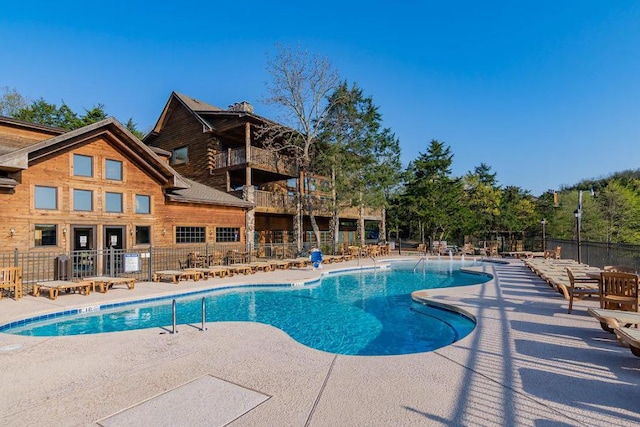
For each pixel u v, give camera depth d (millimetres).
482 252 27531
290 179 27578
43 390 4230
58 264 11781
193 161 23578
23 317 8070
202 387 4293
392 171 26906
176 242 16688
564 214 34719
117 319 9133
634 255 13625
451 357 5285
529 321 7359
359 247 24891
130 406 3822
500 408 3715
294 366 4984
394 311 10320
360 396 4020
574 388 4168
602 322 6207
